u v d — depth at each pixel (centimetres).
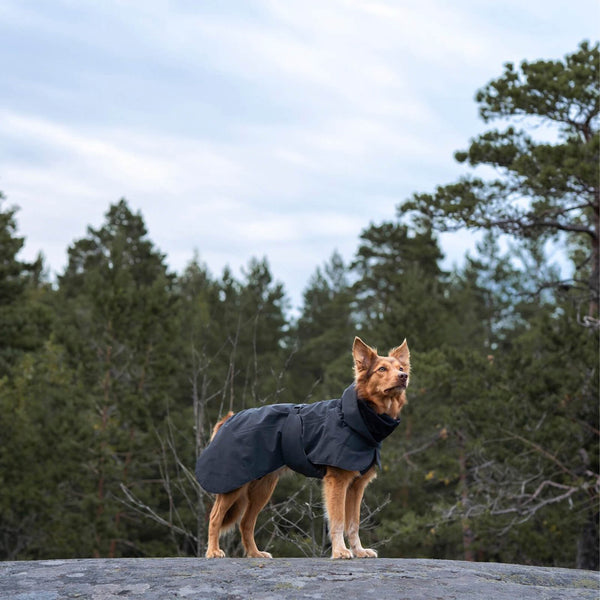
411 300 2878
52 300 4212
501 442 2027
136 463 2439
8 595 567
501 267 4588
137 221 4262
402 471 2548
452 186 2089
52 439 2386
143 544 2492
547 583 640
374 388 737
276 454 751
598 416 1966
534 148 1942
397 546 2512
